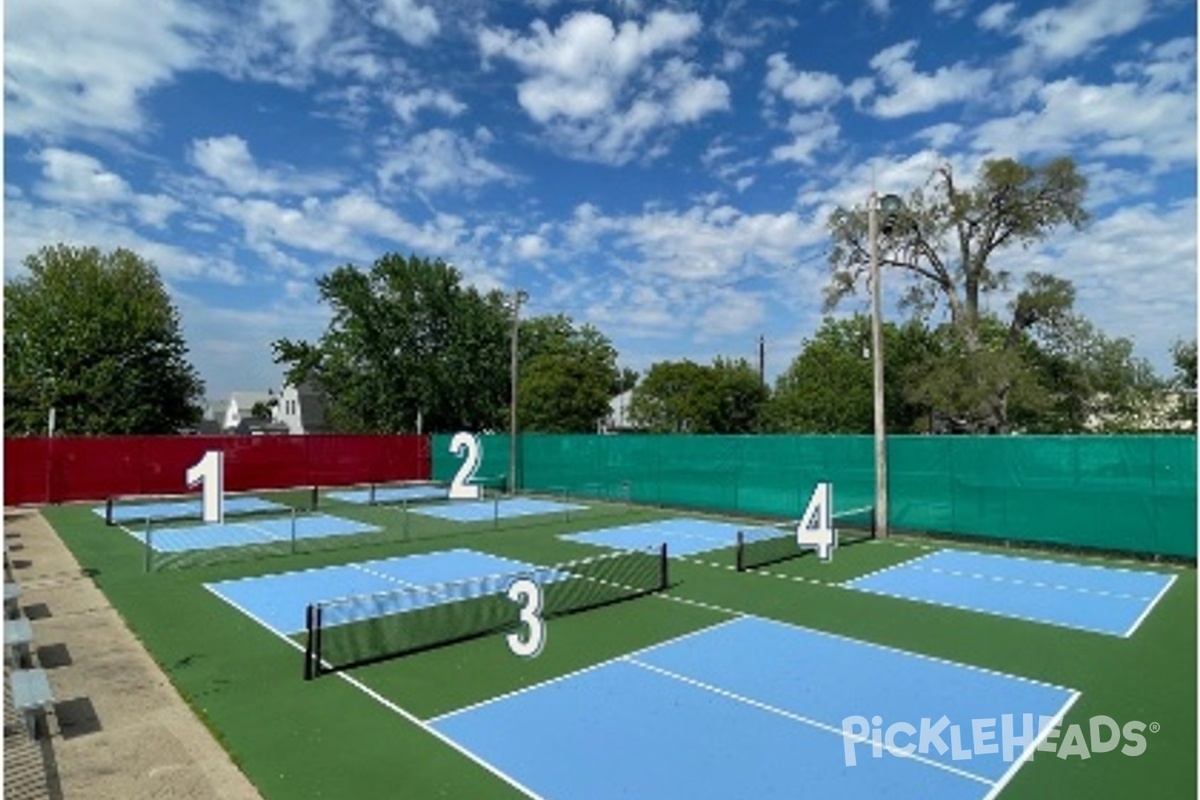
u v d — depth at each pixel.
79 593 13.91
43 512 25.58
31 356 42.78
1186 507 16.59
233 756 7.24
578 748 7.42
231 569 16.02
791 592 13.80
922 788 6.64
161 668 9.77
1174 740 7.61
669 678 9.33
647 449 27.59
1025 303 34.34
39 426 41.75
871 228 20.97
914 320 37.94
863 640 10.91
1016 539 18.94
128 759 7.17
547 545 18.95
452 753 7.32
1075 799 6.47
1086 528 17.89
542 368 50.25
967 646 10.65
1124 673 9.57
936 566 16.28
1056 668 9.74
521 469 32.91
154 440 30.55
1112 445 17.62
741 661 9.98
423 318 49.41
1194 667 9.77
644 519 23.77
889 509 21.19
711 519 23.80
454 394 49.25
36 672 7.83
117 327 44.84
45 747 7.42
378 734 7.74
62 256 46.88
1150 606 12.88
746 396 49.50
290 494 31.17
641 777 6.85
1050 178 33.28
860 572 15.59
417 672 9.52
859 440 21.91
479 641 10.77
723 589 14.01
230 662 9.97
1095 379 35.97
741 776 6.86
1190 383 37.19
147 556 15.78
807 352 46.59
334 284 47.31
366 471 35.34
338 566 16.31
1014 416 37.69
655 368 51.00
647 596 13.47
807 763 7.12
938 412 36.72
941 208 35.69
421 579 15.06
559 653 10.27
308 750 7.38
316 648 9.55
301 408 79.31
